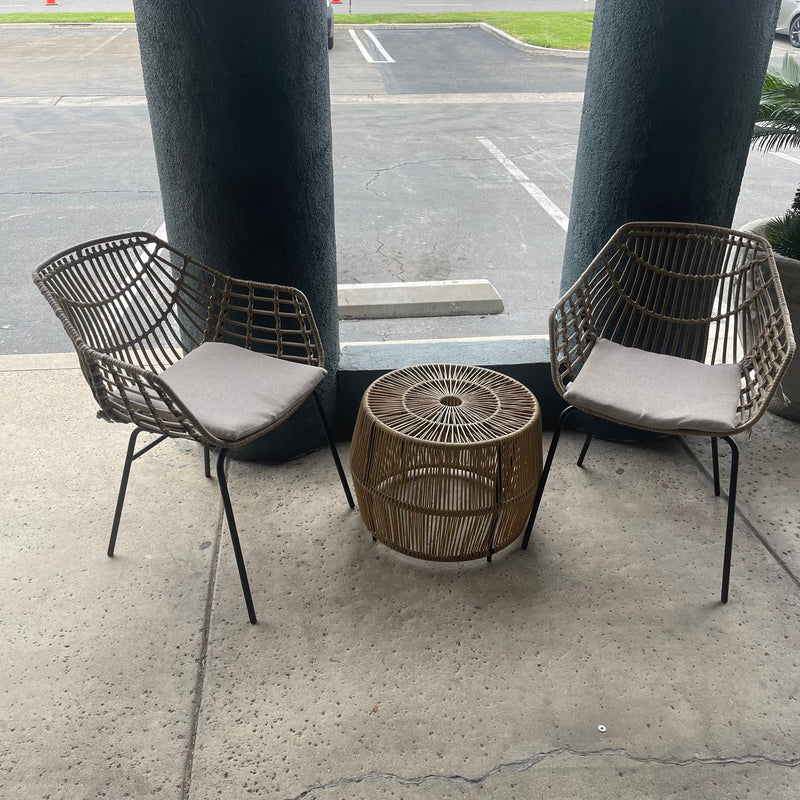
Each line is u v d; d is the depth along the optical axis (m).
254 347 2.46
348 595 2.10
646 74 2.25
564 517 2.42
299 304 2.19
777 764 1.67
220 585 2.12
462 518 2.06
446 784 1.62
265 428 1.91
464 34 12.99
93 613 2.02
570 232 2.70
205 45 2.00
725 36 2.16
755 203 5.28
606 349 2.34
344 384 2.70
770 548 2.30
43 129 6.96
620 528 2.37
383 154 6.39
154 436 2.74
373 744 1.70
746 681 1.87
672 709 1.79
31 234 4.59
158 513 2.38
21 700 1.78
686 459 2.71
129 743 1.69
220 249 2.30
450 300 3.80
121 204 5.11
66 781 1.61
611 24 2.29
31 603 2.04
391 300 3.79
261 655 1.91
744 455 2.71
